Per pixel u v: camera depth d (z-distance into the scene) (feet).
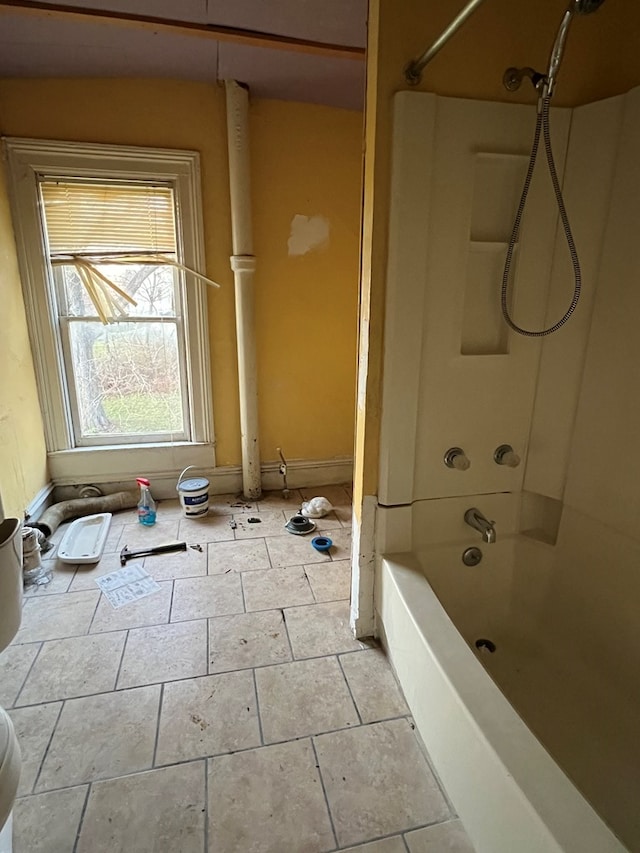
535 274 5.02
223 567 7.31
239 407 9.61
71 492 9.21
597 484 5.04
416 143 4.28
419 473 5.29
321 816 3.84
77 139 7.73
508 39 4.40
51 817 3.80
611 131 4.47
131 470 9.42
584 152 4.67
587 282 4.88
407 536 5.37
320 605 6.43
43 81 7.45
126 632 5.87
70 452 9.01
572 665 5.23
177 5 5.72
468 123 4.44
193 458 9.65
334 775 4.17
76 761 4.25
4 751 3.15
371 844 3.66
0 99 7.41
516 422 5.43
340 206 9.06
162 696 4.94
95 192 8.11
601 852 2.50
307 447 10.18
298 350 9.58
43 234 8.10
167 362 9.32
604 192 4.62
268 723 4.65
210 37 6.37
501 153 4.58
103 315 8.70
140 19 5.96
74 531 8.18
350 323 9.72
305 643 5.72
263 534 8.34
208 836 3.69
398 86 4.23
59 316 8.68
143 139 7.95
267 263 8.96
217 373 9.34
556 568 5.57
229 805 3.92
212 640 5.75
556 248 4.97
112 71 7.39
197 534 8.32
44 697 4.91
